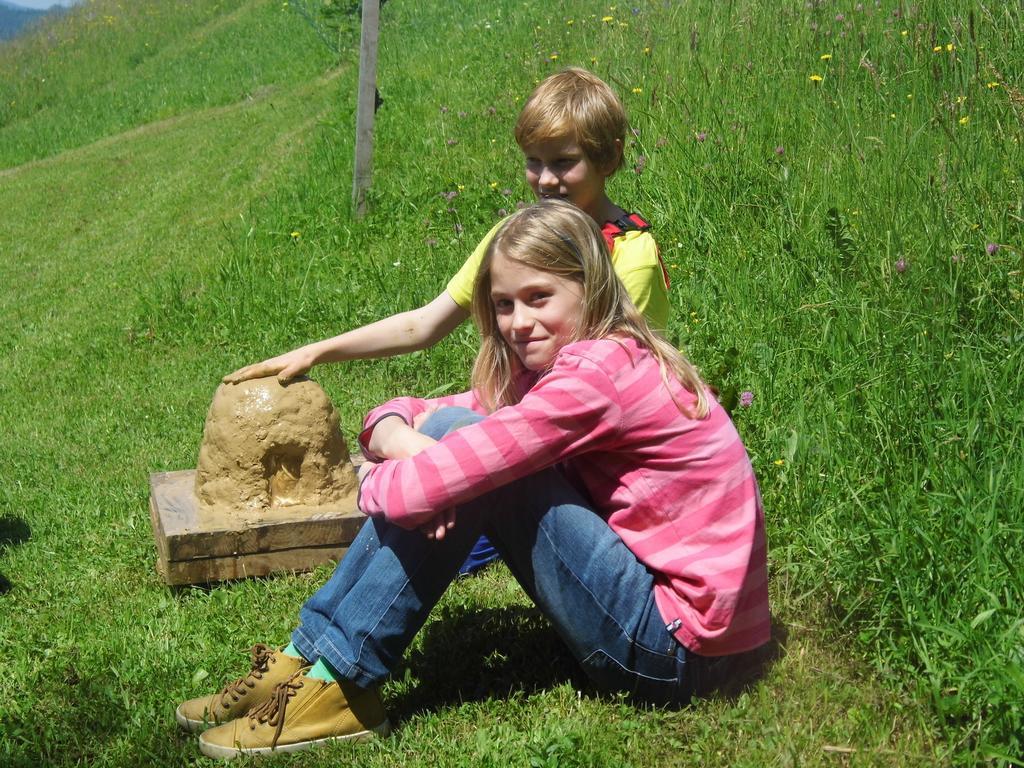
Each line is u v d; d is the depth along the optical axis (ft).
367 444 9.11
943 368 11.68
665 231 19.53
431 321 11.07
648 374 8.04
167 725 8.98
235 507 12.10
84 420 18.72
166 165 45.21
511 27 42.75
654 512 8.11
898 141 18.45
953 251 14.35
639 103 24.64
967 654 8.42
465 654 9.81
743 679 8.78
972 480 9.70
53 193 44.62
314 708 8.47
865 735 8.04
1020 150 16.88
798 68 23.75
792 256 16.07
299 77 56.39
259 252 26.89
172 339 23.17
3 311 29.45
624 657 8.26
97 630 10.87
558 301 8.25
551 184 10.39
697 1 30.14
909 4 23.84
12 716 9.24
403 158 30.14
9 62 68.13
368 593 8.32
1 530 13.88
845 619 9.21
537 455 7.89
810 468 11.19
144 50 67.31
